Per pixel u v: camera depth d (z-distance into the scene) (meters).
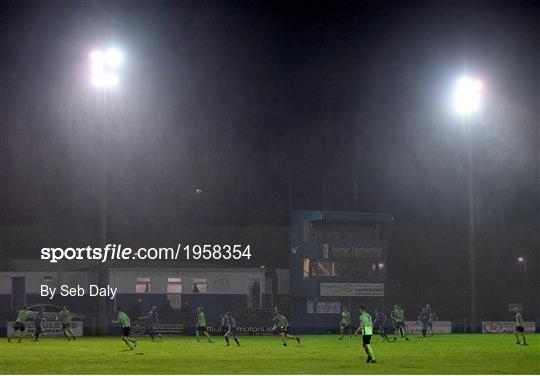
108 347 41.62
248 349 40.62
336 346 43.62
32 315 56.28
